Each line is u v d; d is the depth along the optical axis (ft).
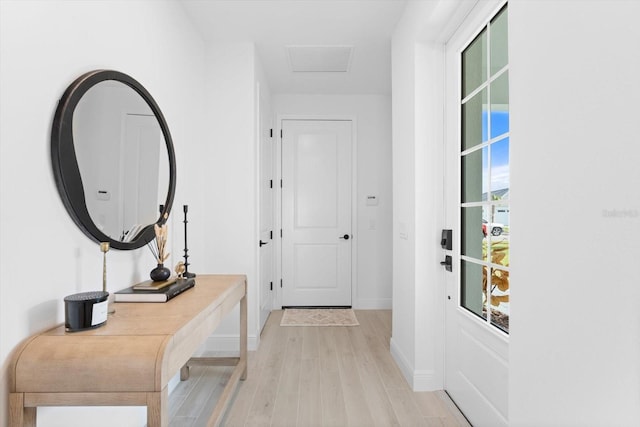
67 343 3.45
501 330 5.15
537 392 3.29
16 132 3.57
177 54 7.75
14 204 3.54
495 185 5.43
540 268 3.25
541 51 3.22
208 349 9.45
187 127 8.35
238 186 9.48
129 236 5.58
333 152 13.73
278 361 8.66
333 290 13.73
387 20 8.54
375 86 12.92
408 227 7.63
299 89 13.19
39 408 3.83
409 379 7.44
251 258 9.48
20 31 3.60
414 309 7.20
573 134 2.82
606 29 2.51
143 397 3.28
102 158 4.88
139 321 4.10
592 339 2.64
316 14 8.33
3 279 3.41
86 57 4.66
